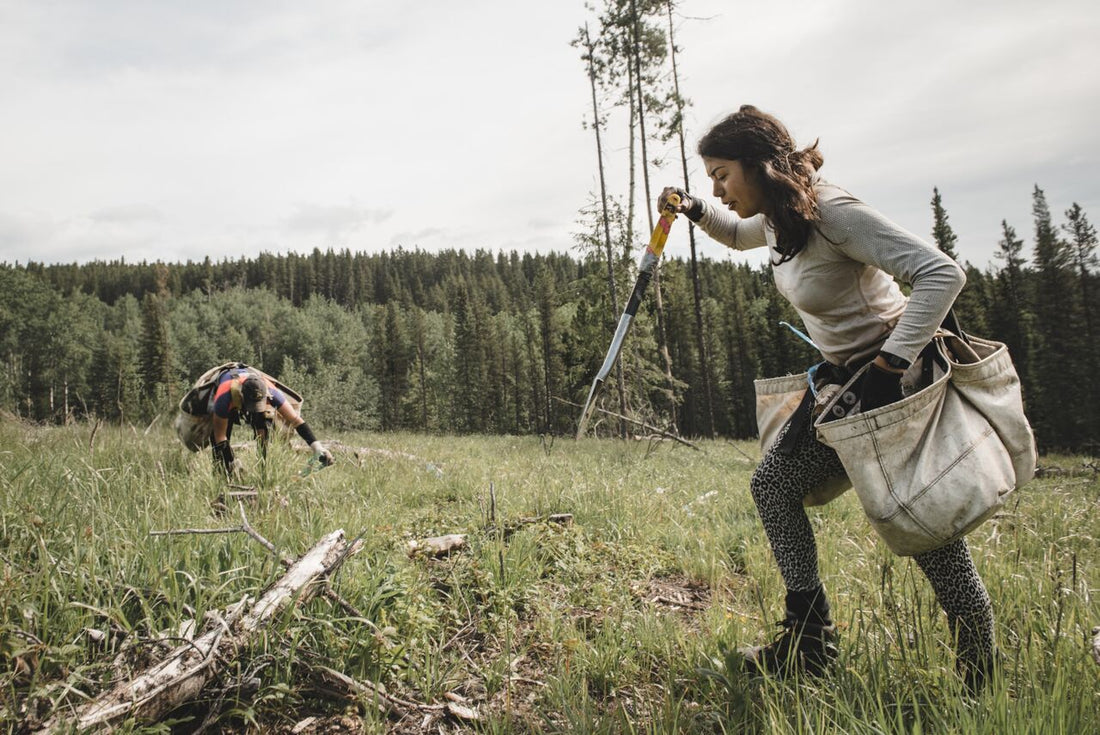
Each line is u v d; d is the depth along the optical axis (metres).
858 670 1.97
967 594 1.90
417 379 94.81
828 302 1.99
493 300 177.38
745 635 2.50
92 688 1.75
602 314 22.39
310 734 1.90
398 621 2.40
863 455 1.79
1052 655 1.95
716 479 7.62
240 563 2.52
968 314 52.56
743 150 1.92
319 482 4.76
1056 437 47.03
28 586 2.04
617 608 2.84
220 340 117.94
